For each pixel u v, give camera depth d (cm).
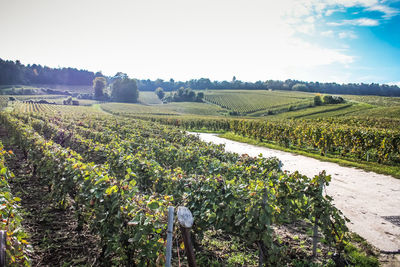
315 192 509
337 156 1570
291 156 1564
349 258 490
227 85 17125
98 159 1072
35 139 1178
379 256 500
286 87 15825
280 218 538
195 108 9462
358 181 1003
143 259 407
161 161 1088
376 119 3162
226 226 490
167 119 4275
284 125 2142
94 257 479
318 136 1667
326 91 15550
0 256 262
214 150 1122
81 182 584
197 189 546
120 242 430
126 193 486
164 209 423
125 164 838
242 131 2719
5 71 15800
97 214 479
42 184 885
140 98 13875
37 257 469
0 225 349
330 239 500
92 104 10600
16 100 10006
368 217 675
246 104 9669
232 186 518
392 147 1312
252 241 439
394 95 15725
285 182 548
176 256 488
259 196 445
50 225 600
